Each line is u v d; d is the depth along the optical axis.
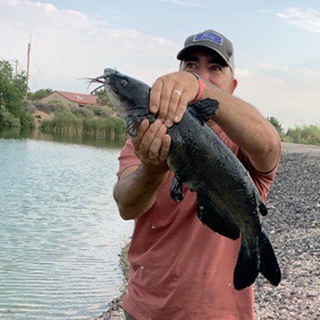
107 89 1.34
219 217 1.42
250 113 1.34
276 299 4.21
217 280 1.57
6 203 10.45
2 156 19.84
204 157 1.35
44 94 61.69
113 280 5.64
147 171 1.40
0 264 6.09
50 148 25.70
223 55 1.73
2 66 45.62
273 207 8.81
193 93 1.32
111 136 39.88
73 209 10.34
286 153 18.45
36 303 4.82
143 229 1.68
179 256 1.59
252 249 1.46
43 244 7.25
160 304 1.61
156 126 1.26
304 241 6.22
